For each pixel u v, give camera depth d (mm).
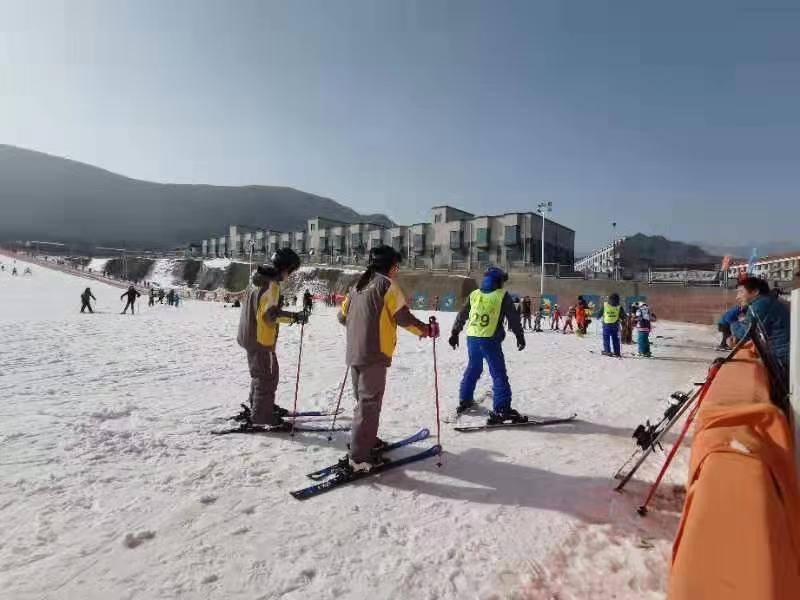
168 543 2631
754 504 1361
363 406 3742
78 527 2756
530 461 4199
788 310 4023
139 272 107062
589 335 20422
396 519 3025
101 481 3389
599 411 6215
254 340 4617
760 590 1254
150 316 25062
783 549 1329
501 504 3291
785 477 1592
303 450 4277
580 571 2510
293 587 2289
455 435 4980
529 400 6836
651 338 20234
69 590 2189
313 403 6172
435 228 71750
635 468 3531
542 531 2916
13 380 6867
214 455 4031
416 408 6070
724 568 1326
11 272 77250
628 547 2752
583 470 4004
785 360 3736
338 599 2213
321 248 92750
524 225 61469
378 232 80625
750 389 2332
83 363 8641
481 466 4039
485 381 8195
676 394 3514
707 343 18172
